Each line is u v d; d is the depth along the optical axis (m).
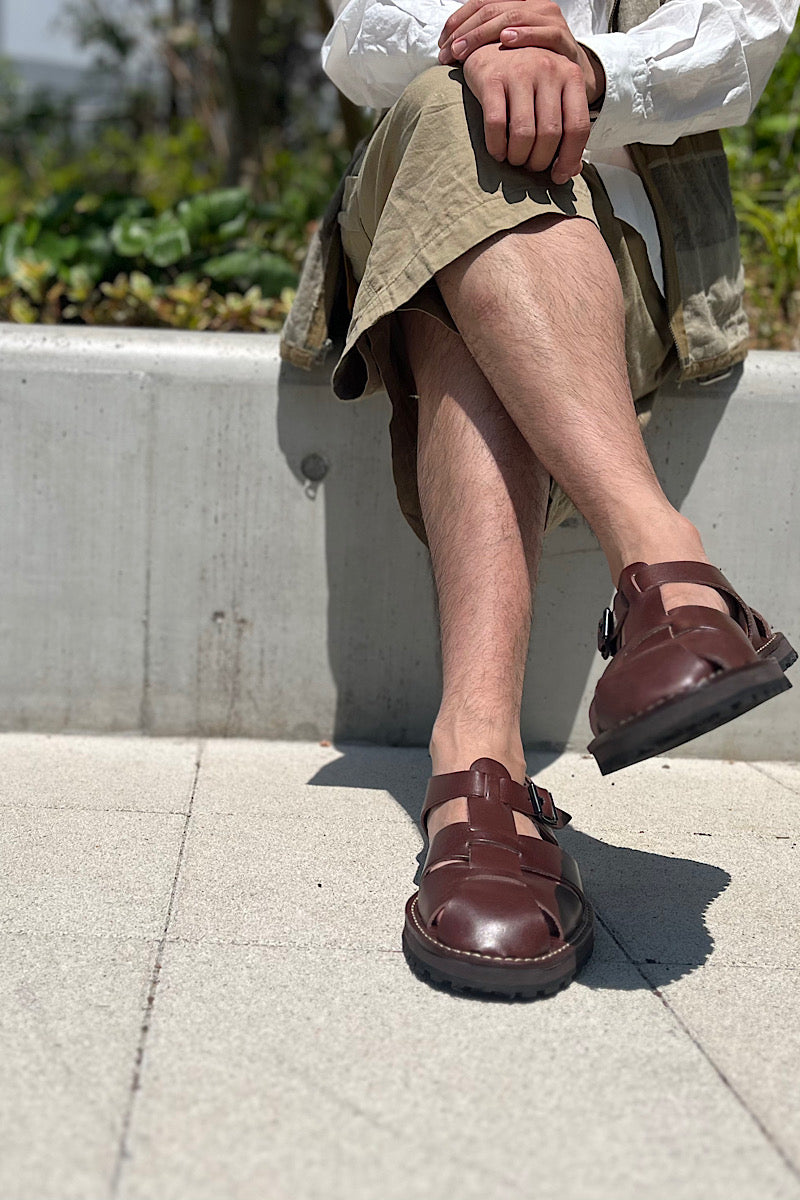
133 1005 0.98
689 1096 0.87
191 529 1.79
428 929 1.07
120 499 1.78
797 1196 0.75
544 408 1.15
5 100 11.05
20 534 1.79
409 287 1.22
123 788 1.58
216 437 1.78
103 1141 0.78
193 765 1.71
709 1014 1.01
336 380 1.42
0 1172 0.74
